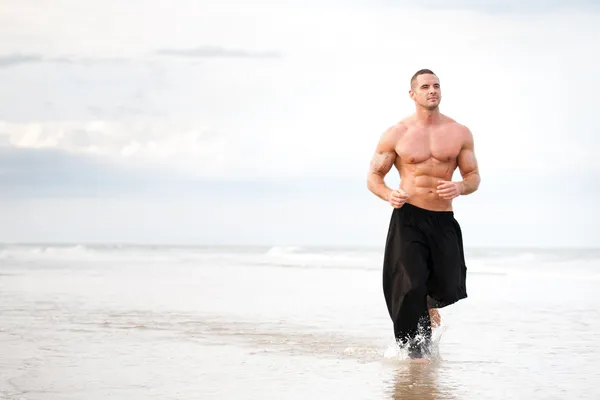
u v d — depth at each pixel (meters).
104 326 11.13
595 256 34.81
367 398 6.77
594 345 9.77
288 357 8.74
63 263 32.16
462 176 9.12
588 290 18.64
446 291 8.93
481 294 17.48
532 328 11.35
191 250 50.25
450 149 8.89
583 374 7.87
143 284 19.33
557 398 6.79
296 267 30.02
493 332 10.95
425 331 8.91
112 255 44.44
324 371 7.96
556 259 33.66
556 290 18.72
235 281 20.95
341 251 47.12
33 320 11.77
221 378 7.55
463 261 9.09
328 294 16.86
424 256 8.84
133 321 11.70
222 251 50.12
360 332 10.72
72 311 12.96
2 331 10.59
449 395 6.89
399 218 8.93
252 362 8.40
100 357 8.61
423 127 9.02
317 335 10.42
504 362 8.55
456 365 8.36
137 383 7.27
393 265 8.92
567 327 11.45
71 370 7.86
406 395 6.87
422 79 9.02
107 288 17.89
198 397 6.73
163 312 12.95
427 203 8.89
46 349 9.12
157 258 39.38
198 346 9.44
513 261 32.78
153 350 9.11
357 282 20.94
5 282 19.48
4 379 7.41
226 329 10.91
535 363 8.50
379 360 8.61
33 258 38.53
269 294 16.72
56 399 6.61
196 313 12.84
